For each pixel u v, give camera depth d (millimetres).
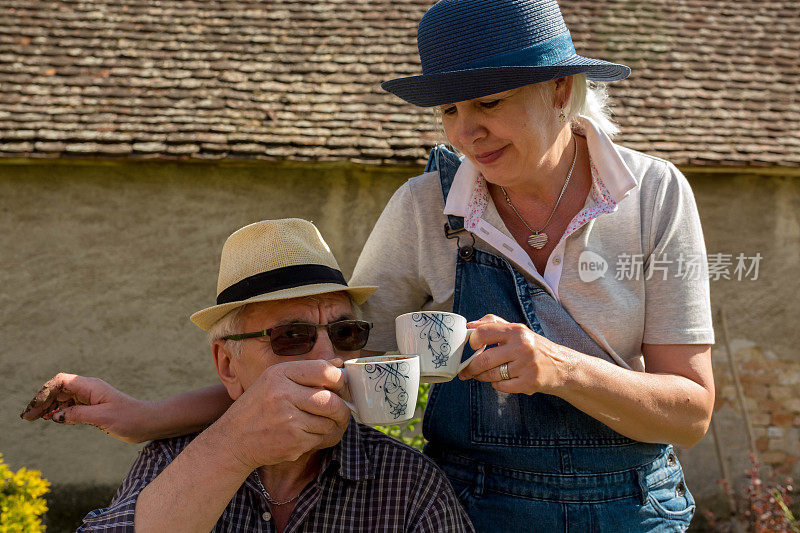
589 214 1841
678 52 8133
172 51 7812
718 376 6977
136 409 1909
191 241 7039
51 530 6824
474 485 1952
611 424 1721
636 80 7801
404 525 1825
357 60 7820
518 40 1680
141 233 7016
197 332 7000
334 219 7121
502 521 1910
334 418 1482
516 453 1891
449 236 1990
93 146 6699
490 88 1616
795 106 7672
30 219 6953
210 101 7281
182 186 7043
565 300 1866
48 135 6750
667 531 1943
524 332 1543
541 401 1878
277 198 7098
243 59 7773
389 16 8297
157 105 7215
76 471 6875
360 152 6832
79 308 6949
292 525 1811
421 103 1825
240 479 1542
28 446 6844
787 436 6996
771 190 7184
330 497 1846
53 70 7488
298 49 7922
